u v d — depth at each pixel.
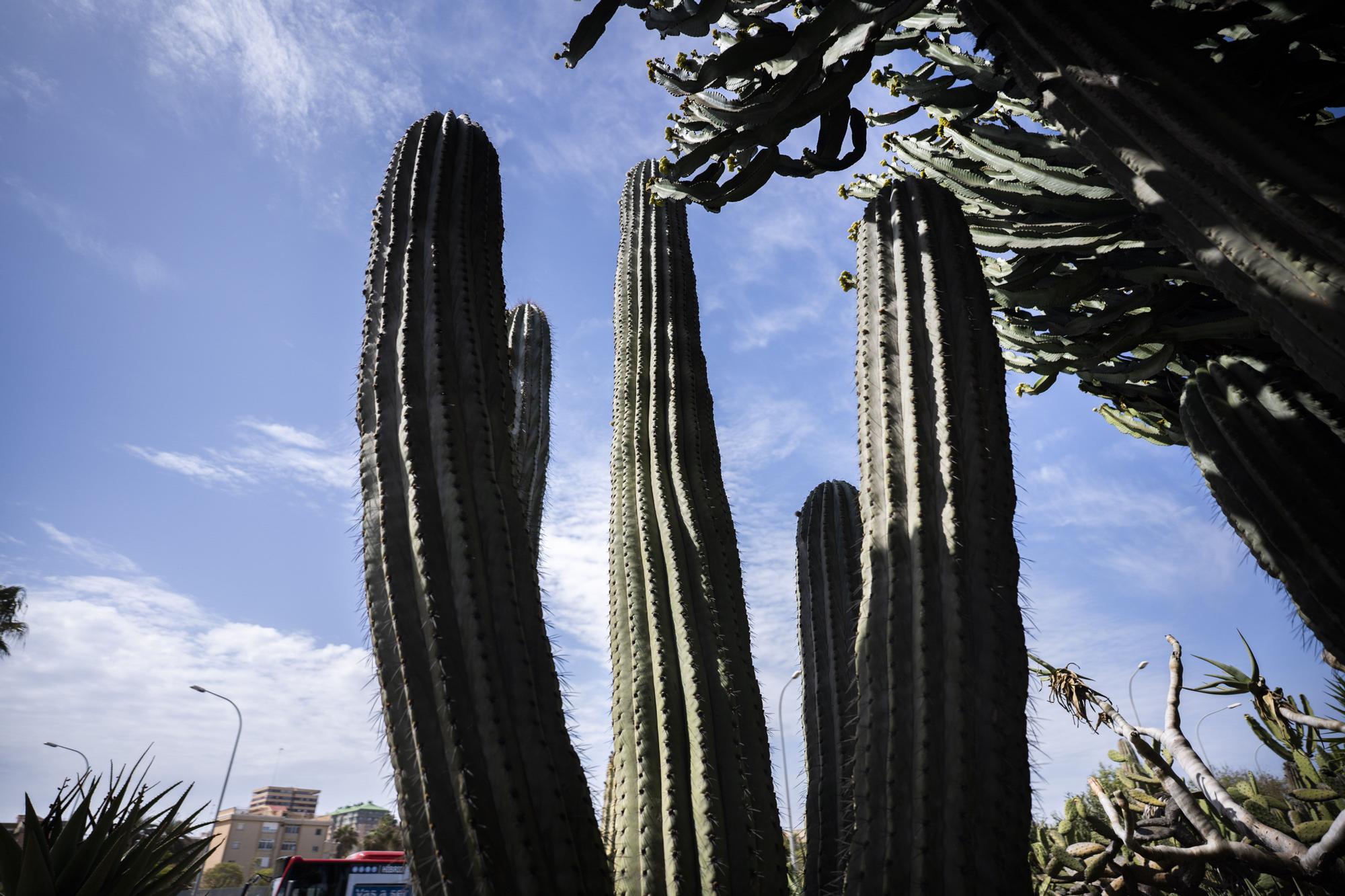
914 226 3.36
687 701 3.53
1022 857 2.27
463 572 2.66
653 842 3.20
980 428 2.87
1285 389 3.00
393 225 3.36
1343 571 2.62
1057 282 3.77
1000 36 2.95
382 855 13.48
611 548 4.20
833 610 4.44
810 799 4.08
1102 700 3.84
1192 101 2.34
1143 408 4.20
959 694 2.45
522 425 5.66
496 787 2.39
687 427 4.49
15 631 21.97
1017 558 2.72
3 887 2.97
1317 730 4.31
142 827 3.32
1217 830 3.31
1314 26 2.59
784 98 3.20
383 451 2.88
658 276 5.06
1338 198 2.03
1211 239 2.29
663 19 3.38
